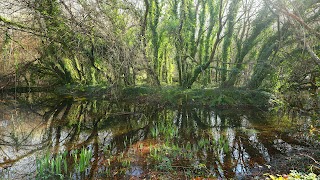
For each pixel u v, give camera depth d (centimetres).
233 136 1009
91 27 1391
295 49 1216
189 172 683
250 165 727
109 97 1834
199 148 874
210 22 1788
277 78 1433
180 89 1725
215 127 1163
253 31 1559
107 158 789
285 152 805
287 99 1284
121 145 916
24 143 954
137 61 1568
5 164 752
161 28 1775
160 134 1052
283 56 1349
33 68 1973
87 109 1592
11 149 888
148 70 1691
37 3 1395
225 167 718
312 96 1116
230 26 1638
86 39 1535
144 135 1041
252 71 1686
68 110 1573
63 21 1388
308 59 1073
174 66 2125
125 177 662
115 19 1484
